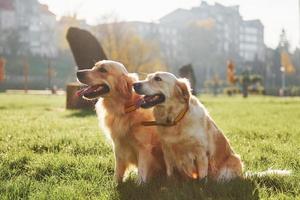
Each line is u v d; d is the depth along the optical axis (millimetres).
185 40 165750
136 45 77250
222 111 22812
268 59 154625
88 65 21781
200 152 6395
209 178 6422
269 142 10516
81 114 19609
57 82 119750
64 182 6602
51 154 8383
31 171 7297
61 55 136750
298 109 25125
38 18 151875
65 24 94625
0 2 147125
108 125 6875
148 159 6617
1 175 6887
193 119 6383
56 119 16516
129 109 6656
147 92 6461
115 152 6863
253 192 5832
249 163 8109
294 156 8562
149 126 6652
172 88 6438
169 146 6453
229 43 198500
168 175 6543
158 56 94250
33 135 10969
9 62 125250
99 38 78938
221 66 164750
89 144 9656
